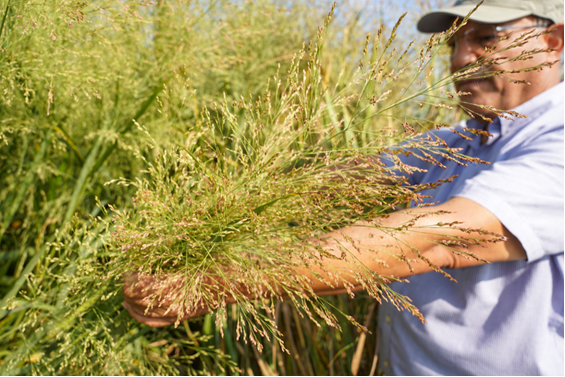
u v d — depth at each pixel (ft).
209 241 2.54
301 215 2.31
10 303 3.34
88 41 3.07
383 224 2.65
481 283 3.61
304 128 2.42
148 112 4.48
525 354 3.45
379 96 2.24
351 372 5.25
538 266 3.42
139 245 2.49
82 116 4.60
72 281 3.00
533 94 3.67
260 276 2.29
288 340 5.27
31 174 4.14
